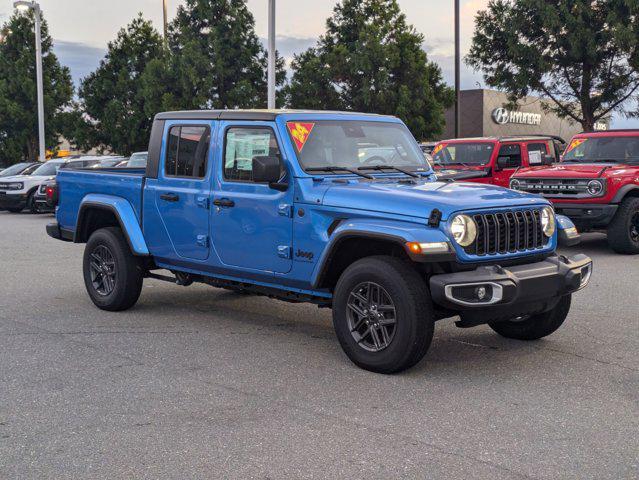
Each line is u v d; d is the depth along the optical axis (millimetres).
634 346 6430
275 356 6133
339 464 3975
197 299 8602
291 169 6094
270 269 6316
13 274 10492
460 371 5676
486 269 5367
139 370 5727
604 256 12023
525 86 23719
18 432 4441
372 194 5676
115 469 3924
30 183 22359
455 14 28531
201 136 6918
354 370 5711
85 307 8148
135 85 34469
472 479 3793
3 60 38000
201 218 6852
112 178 7809
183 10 32219
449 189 5840
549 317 6352
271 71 19875
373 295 5617
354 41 29547
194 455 4102
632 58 22062
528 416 4699
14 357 6102
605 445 4227
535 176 12281
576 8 22406
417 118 29406
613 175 11750
